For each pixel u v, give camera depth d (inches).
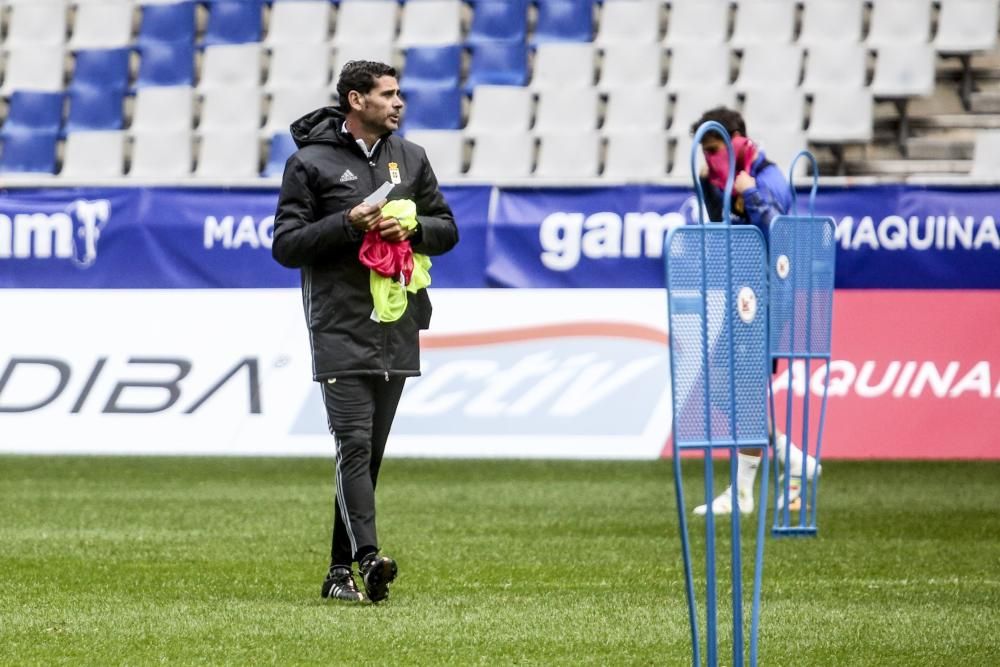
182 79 2351.1
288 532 1098.1
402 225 783.1
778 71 2201.0
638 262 1565.0
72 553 990.4
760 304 517.3
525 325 1581.0
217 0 2397.9
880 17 2212.1
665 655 658.2
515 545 1031.0
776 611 775.1
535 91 2235.5
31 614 760.3
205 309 1611.7
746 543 1042.1
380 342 798.5
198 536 1075.9
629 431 1569.9
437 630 714.8
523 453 1577.3
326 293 796.0
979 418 1541.6
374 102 803.4
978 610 778.2
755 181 1076.5
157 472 1535.4
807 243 1047.6
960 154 2137.1
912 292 1547.7
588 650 669.3
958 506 1259.8
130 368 1621.6
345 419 797.2
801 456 1164.5
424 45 2321.6
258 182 1619.1
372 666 634.2
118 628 719.7
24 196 1631.4
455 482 1440.7
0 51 2432.3
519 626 726.5
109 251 1621.6
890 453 1550.2
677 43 2249.0
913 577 893.2
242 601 802.8
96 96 2336.4
